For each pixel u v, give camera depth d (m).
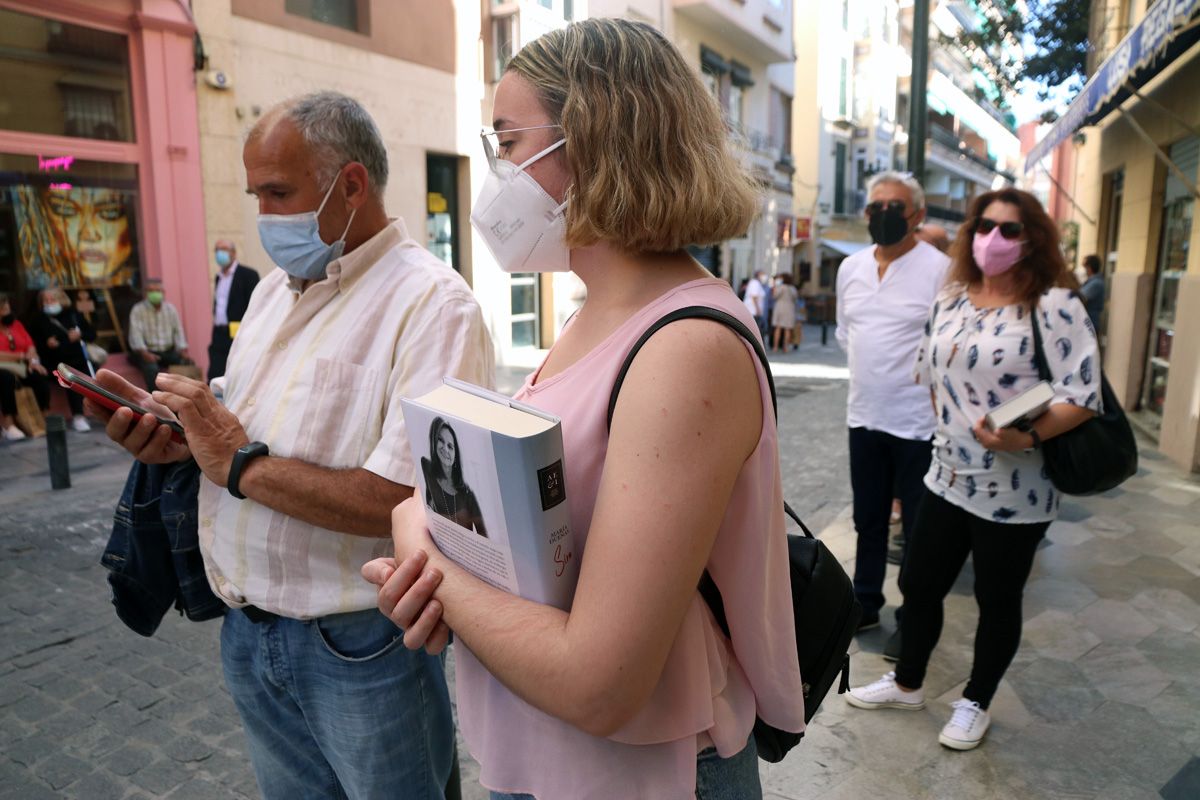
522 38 11.29
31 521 5.18
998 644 2.62
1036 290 2.47
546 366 1.10
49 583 4.22
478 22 11.48
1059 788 2.48
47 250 7.95
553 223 1.01
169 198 8.54
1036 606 3.81
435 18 10.87
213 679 3.29
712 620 1.03
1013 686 3.08
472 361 1.54
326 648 1.55
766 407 0.93
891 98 29.22
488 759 1.05
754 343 0.91
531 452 0.84
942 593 2.81
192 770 2.70
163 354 8.25
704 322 0.87
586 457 0.92
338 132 1.58
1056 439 2.42
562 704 0.84
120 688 3.21
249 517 1.57
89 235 8.21
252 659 1.66
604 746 0.95
